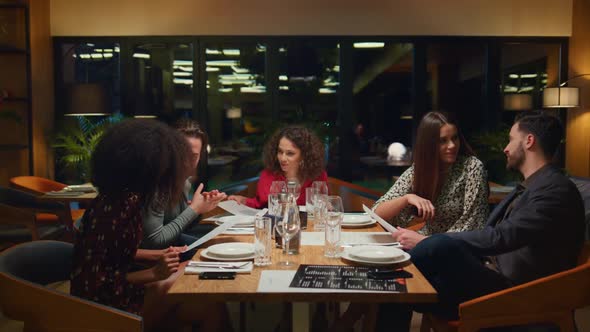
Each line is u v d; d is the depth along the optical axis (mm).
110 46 7152
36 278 1962
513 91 7254
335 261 1999
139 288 1800
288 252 2123
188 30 7062
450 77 7246
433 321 2154
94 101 6258
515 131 2232
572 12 7152
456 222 2795
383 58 7223
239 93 7238
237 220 2805
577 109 7242
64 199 4566
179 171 1855
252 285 1684
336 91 7258
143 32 7055
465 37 7148
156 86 7164
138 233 1737
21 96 6543
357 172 7340
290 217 2109
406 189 2934
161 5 7047
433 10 7105
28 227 4184
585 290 1850
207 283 1705
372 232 2553
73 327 1621
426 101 7230
